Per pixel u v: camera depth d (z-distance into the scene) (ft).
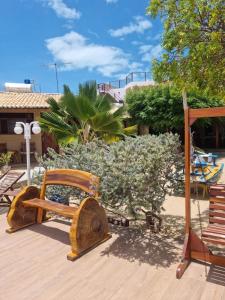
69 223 16.49
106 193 13.96
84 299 9.41
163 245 13.33
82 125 30.17
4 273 11.11
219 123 69.72
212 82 14.96
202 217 17.58
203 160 27.27
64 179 14.96
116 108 33.86
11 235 14.84
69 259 12.02
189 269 11.00
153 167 13.57
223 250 12.68
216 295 9.41
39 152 50.31
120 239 14.06
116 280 10.46
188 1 13.85
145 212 15.31
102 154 15.17
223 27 13.76
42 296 9.62
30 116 50.98
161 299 9.28
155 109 58.59
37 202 15.19
